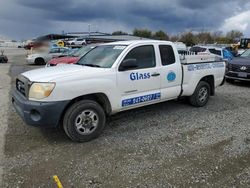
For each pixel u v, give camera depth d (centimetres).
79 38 3969
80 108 425
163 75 538
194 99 642
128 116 576
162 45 545
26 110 404
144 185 319
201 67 632
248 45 3594
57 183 321
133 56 495
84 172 346
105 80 449
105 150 410
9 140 444
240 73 998
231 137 465
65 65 517
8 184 317
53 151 405
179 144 433
